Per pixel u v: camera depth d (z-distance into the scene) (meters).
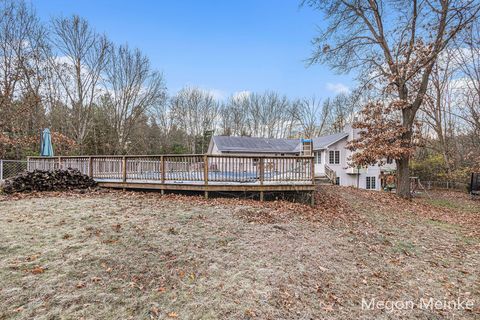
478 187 15.94
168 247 4.37
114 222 5.26
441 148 21.20
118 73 25.61
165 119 34.84
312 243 5.21
